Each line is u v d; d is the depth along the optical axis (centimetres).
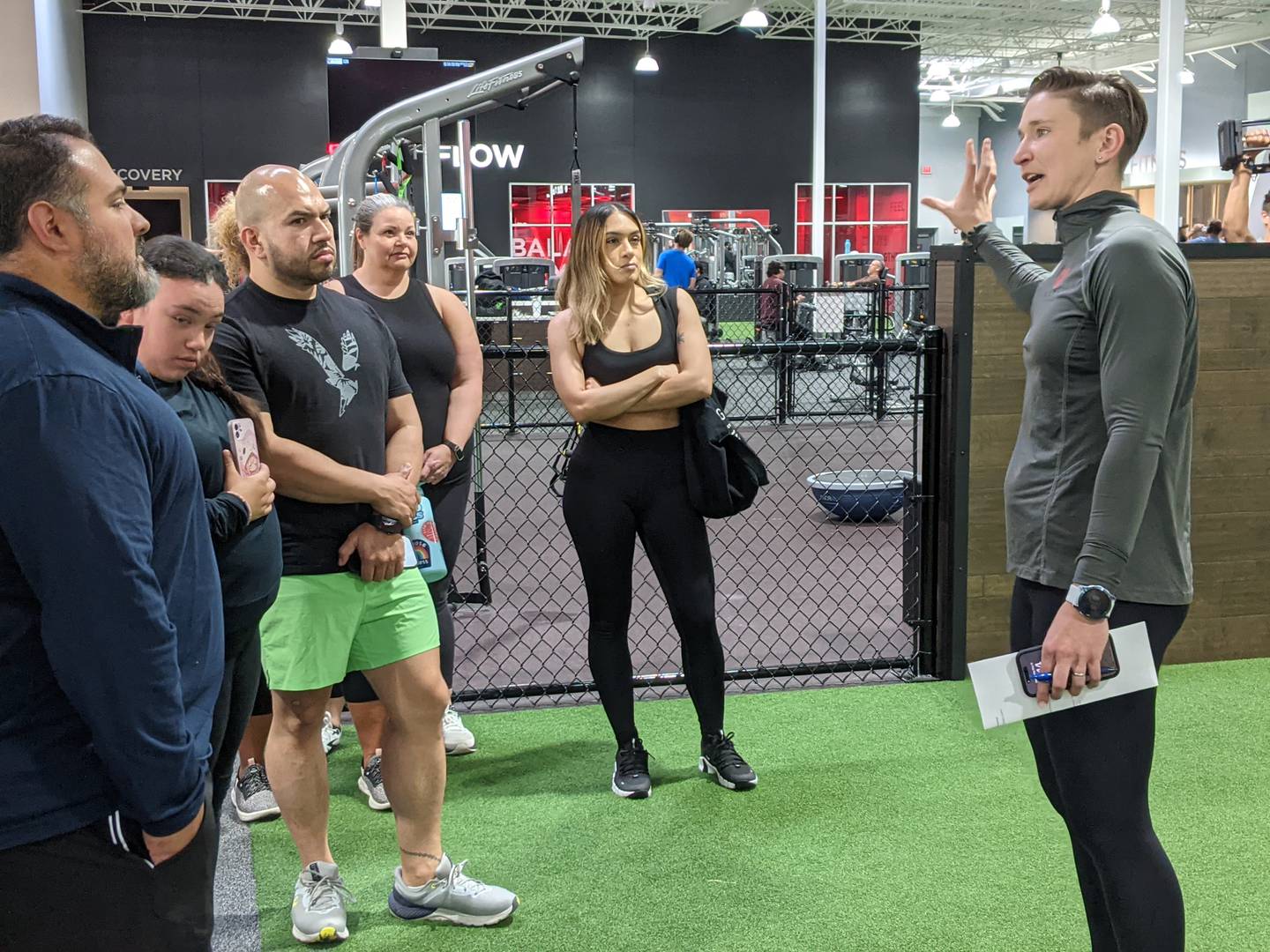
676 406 269
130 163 1920
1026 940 215
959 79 2880
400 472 226
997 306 350
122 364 121
